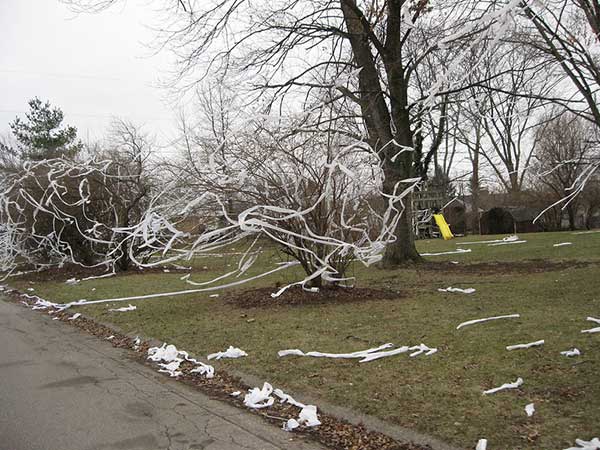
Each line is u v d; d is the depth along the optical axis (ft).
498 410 13.46
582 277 33.55
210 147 30.60
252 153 28.63
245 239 32.32
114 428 14.46
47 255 62.08
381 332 22.36
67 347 24.90
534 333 20.11
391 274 41.81
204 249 29.32
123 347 24.62
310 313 27.37
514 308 25.22
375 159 30.12
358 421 13.88
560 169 83.05
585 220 100.78
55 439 13.79
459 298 29.30
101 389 18.04
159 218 27.63
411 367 17.48
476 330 21.44
